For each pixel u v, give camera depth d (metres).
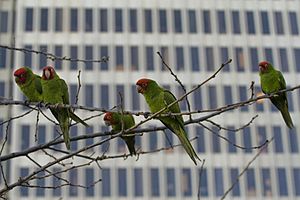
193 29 45.97
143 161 41.62
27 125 41.78
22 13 45.03
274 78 10.07
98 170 40.91
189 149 7.38
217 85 44.41
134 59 44.75
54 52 44.31
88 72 43.97
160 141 42.03
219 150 42.47
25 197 39.97
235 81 44.69
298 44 46.38
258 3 47.22
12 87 46.22
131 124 8.52
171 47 45.31
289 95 44.66
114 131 8.26
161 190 41.19
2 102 6.80
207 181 41.72
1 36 48.62
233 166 42.22
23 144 41.19
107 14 45.81
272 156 42.69
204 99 43.91
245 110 43.72
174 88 44.19
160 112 6.39
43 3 45.50
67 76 43.59
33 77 8.50
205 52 45.41
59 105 6.67
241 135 43.12
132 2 46.28
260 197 41.69
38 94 8.42
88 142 41.47
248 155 42.59
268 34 46.41
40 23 44.97
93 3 45.94
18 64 43.41
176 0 46.59
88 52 44.62
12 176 40.09
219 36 45.94
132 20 45.88
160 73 44.50
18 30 44.59
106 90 43.62
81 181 40.50
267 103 43.94
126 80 44.03
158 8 46.31
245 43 45.91
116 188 40.88
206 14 46.50
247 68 45.19
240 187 41.81
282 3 47.47
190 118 6.99
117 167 41.28
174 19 46.16
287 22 46.91
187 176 41.66
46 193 40.09
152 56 44.97
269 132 43.28
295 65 45.72
